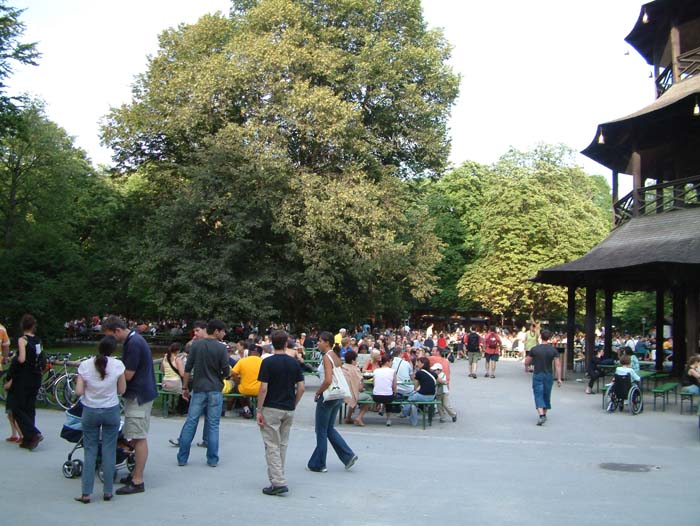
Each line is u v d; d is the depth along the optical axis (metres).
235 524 7.00
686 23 27.50
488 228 50.88
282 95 32.09
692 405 18.55
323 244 30.81
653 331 56.03
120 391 7.99
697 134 26.31
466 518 7.39
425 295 37.69
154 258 31.73
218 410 10.02
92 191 52.75
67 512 7.35
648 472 10.11
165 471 9.51
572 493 8.65
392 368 16.62
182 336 49.00
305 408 17.48
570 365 29.77
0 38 30.03
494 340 27.72
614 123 26.36
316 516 7.36
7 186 45.12
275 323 37.91
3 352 12.38
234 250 31.00
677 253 22.19
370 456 11.11
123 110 36.66
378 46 34.78
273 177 30.92
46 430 12.61
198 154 31.84
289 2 35.25
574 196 52.66
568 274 26.56
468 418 16.28
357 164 33.97
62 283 38.41
